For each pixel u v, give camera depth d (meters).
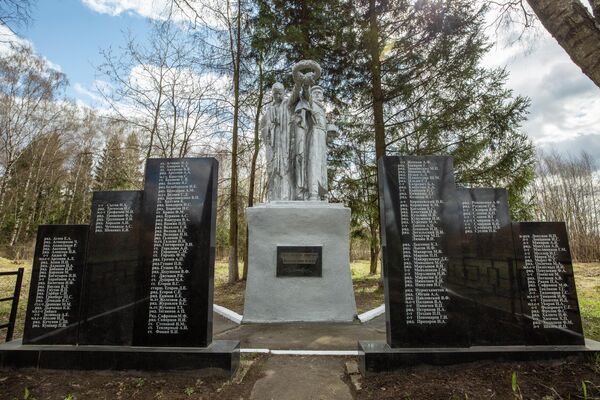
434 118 9.83
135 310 3.59
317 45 11.23
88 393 3.03
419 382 3.07
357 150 11.67
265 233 5.89
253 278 5.77
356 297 9.62
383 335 4.79
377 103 10.73
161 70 12.59
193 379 3.29
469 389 2.93
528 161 9.34
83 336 3.58
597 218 27.98
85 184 25.69
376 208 11.39
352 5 10.77
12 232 25.17
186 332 3.52
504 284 3.78
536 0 2.67
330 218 5.91
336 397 3.02
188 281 3.62
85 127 21.53
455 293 3.50
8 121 18.38
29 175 23.53
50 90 19.17
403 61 10.41
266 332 4.98
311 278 5.73
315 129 6.62
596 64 2.40
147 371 3.34
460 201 4.03
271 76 11.95
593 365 3.31
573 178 30.64
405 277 3.54
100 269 3.70
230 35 12.63
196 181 3.83
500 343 3.65
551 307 3.73
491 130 9.45
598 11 2.39
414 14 10.08
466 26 9.66
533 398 2.80
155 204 3.79
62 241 3.82
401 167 3.76
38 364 3.42
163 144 13.01
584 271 17.23
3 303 8.09
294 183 6.71
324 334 4.86
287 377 3.41
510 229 3.93
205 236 3.71
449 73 9.76
